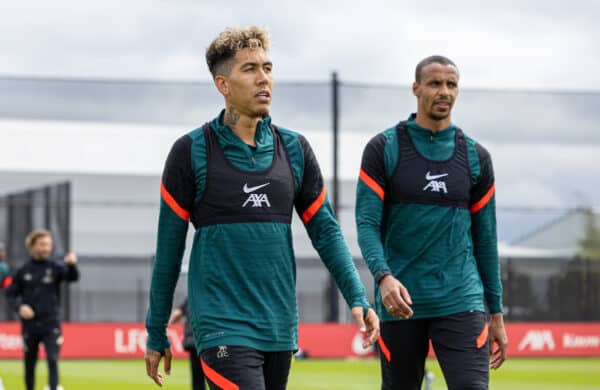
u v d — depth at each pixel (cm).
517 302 3294
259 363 637
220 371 632
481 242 862
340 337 3089
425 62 853
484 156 858
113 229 3597
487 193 859
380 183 845
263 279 643
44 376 2278
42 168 3728
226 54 652
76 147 3781
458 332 821
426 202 838
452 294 830
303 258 3519
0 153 3725
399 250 845
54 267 1698
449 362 819
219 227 643
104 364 2833
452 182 840
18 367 2650
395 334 848
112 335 3112
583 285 3306
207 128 659
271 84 655
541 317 3294
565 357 3231
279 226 650
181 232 659
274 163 655
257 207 645
